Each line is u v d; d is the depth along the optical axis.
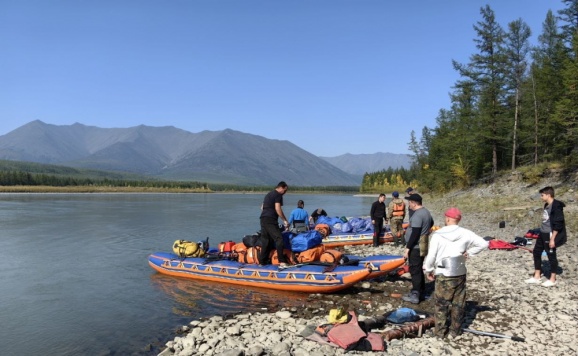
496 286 10.44
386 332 7.19
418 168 78.62
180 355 7.12
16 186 129.62
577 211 21.16
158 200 80.94
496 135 44.53
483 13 42.78
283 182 11.72
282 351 6.83
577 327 7.36
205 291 11.74
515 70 42.31
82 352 7.84
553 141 37.66
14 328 9.18
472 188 46.38
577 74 31.75
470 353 6.46
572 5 38.59
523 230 19.09
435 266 7.16
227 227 29.27
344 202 76.88
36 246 20.89
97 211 46.03
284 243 11.83
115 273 14.62
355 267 10.78
